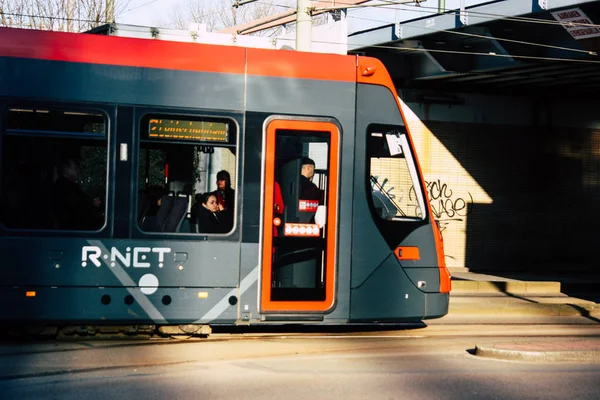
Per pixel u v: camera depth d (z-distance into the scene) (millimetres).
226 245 10047
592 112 23969
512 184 23281
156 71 9984
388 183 10727
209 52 10156
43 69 9742
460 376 8453
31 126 9703
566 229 23875
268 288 10148
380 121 10609
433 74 20531
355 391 7676
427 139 22375
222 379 8102
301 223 10297
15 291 9586
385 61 21109
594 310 15000
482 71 19422
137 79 9930
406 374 8516
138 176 9883
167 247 9906
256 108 10195
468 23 17391
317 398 7371
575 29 16156
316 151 10367
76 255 9711
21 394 7371
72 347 9672
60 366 8609
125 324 9969
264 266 10133
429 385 7992
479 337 11461
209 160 10086
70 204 9742
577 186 23906
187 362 8945
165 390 7602
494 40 17828
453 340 11078
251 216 10133
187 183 10023
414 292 10711
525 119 23328
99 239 9766
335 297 10375
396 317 10617
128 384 7824
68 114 9781
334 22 18719
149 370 8484
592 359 9531
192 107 10047
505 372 8719
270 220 10164
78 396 7316
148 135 9938
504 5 16656
